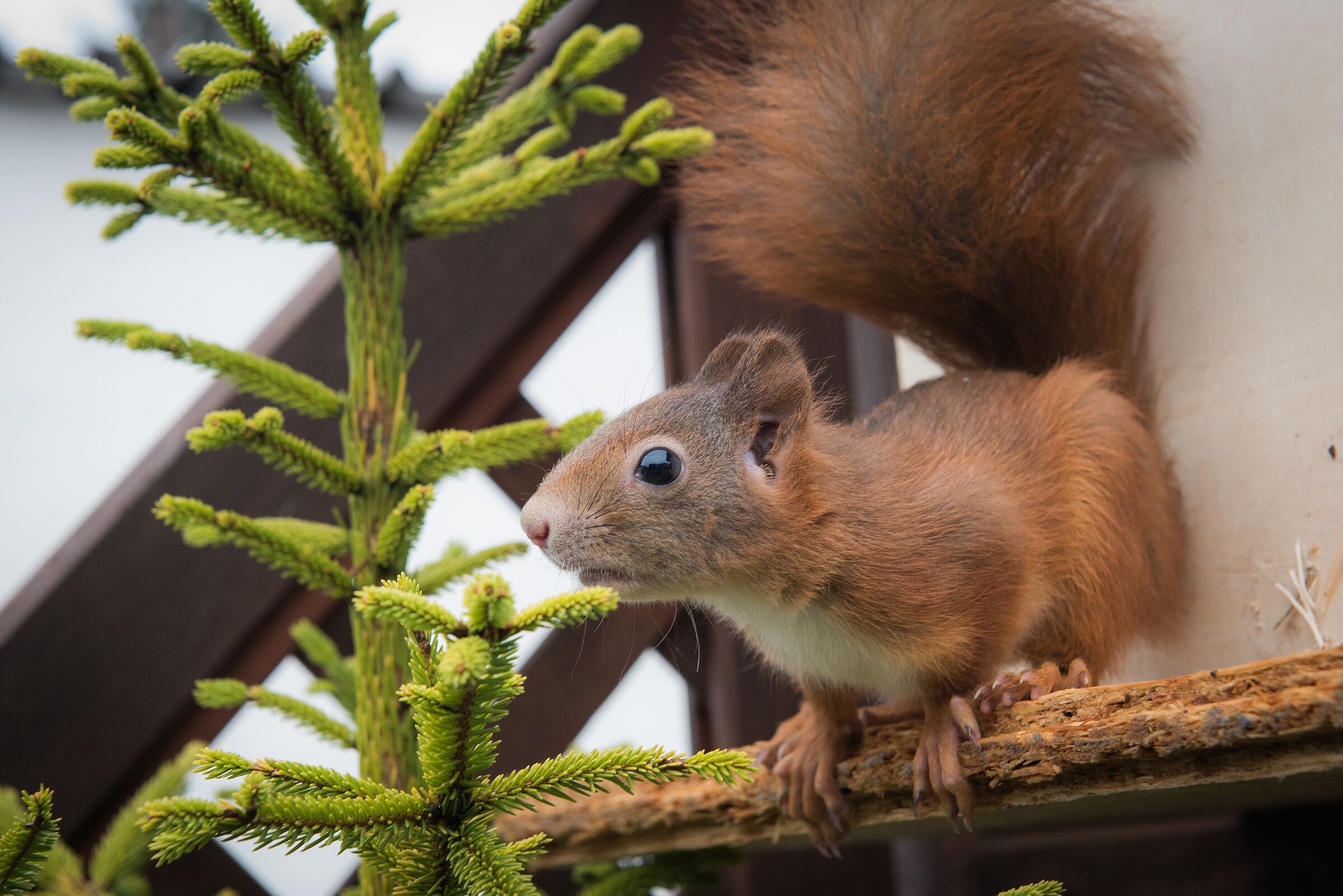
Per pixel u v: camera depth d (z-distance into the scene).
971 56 0.92
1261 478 0.89
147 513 0.94
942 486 0.87
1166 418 0.92
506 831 0.90
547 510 0.86
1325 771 0.79
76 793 0.93
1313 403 0.88
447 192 0.89
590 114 1.00
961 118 0.92
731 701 0.98
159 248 1.33
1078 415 0.90
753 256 0.93
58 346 1.28
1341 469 0.87
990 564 0.87
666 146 0.88
